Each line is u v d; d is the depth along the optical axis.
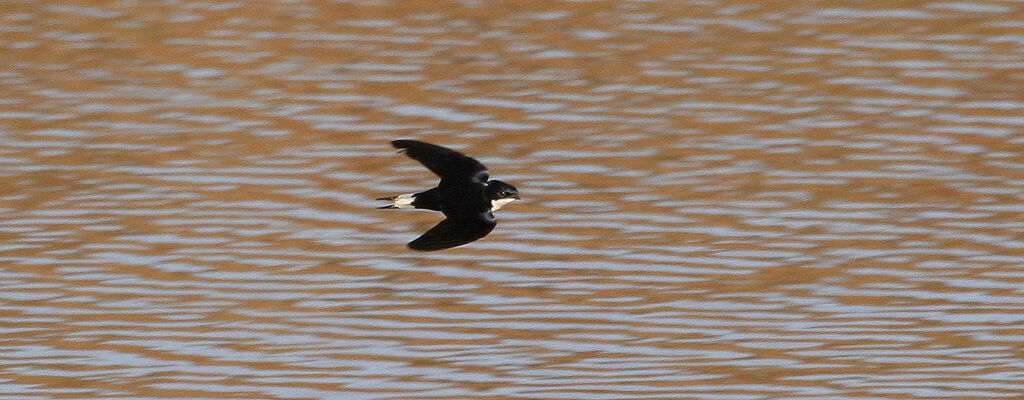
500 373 20.05
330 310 21.89
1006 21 33.56
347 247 23.98
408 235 24.41
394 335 21.09
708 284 22.53
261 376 19.97
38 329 21.27
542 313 21.69
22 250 23.75
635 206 25.28
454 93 30.12
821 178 26.34
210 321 21.55
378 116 29.20
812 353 20.50
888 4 34.69
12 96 30.27
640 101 29.66
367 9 35.25
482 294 22.34
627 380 19.77
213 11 35.25
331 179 26.55
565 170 26.67
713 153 27.31
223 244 24.03
